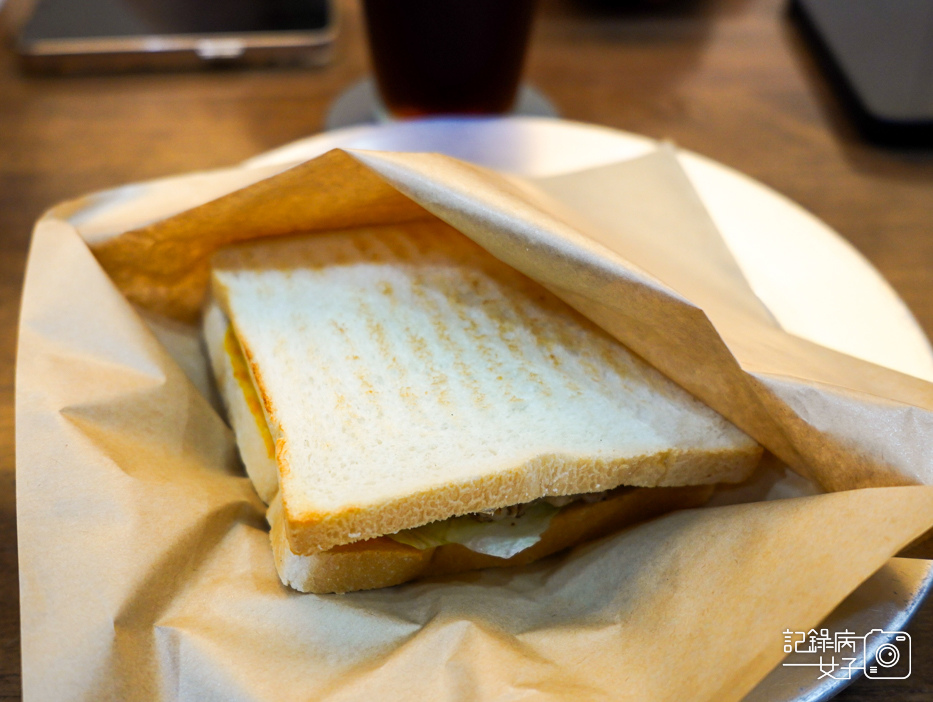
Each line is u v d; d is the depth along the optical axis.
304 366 0.20
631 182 0.25
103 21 0.40
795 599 0.14
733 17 0.45
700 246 0.23
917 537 0.14
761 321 0.21
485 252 0.23
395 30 0.31
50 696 0.14
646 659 0.15
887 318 0.22
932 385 0.18
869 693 0.17
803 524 0.16
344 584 0.18
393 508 0.17
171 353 0.23
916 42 0.40
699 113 0.38
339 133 0.27
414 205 0.23
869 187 0.33
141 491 0.17
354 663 0.16
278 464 0.18
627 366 0.21
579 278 0.17
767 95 0.39
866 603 0.16
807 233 0.25
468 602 0.17
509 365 0.20
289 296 0.22
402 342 0.21
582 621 0.17
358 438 0.19
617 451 0.19
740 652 0.14
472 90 0.32
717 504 0.21
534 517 0.20
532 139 0.28
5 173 0.33
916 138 0.35
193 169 0.33
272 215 0.22
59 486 0.17
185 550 0.17
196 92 0.38
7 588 0.18
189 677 0.15
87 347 0.20
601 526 0.20
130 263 0.22
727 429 0.19
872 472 0.16
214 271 0.22
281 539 0.18
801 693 0.15
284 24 0.40
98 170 0.33
